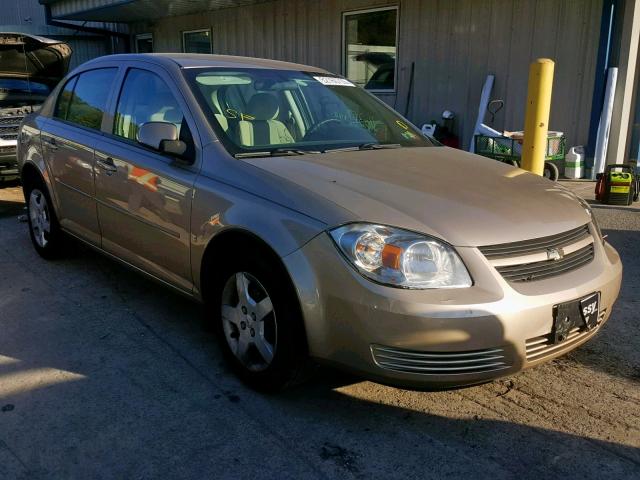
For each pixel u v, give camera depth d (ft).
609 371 10.95
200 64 12.59
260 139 11.34
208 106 11.42
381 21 33.99
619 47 25.50
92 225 13.93
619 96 25.86
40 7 56.95
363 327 8.22
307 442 8.87
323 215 8.77
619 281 10.10
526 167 21.65
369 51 35.06
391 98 34.35
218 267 10.41
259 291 9.76
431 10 31.35
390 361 8.25
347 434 9.07
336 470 8.27
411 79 32.94
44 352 11.49
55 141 15.06
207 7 43.47
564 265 9.24
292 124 12.20
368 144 12.28
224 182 10.17
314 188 9.32
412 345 8.07
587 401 9.98
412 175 10.30
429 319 7.98
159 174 11.34
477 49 29.89
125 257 13.00
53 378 10.55
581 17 26.04
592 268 9.59
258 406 9.77
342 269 8.36
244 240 9.63
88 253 17.53
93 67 14.96
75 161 14.10
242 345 10.20
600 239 10.39
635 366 11.12
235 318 10.33
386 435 9.05
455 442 8.90
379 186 9.56
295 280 8.73
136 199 12.01
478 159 12.25
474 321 8.05
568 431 9.16
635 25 25.03
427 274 8.19
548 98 20.98
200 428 9.17
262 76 12.95
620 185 22.41
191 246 10.69
